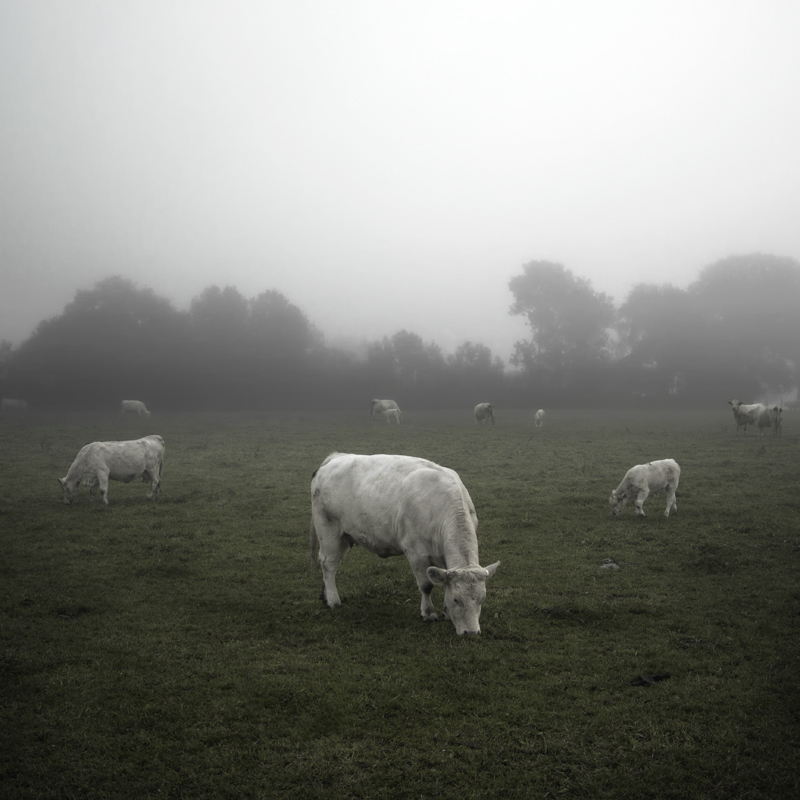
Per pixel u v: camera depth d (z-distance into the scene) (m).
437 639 7.62
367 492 8.65
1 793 4.76
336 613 8.66
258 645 7.54
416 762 5.19
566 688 6.43
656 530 13.30
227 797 4.78
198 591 9.67
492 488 18.80
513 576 10.34
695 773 5.05
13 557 11.45
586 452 28.59
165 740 5.52
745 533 12.90
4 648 7.39
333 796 4.78
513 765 5.16
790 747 5.37
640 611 8.68
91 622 8.32
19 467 23.38
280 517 15.00
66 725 5.71
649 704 6.08
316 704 6.09
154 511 15.60
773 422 36.31
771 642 7.52
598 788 4.88
